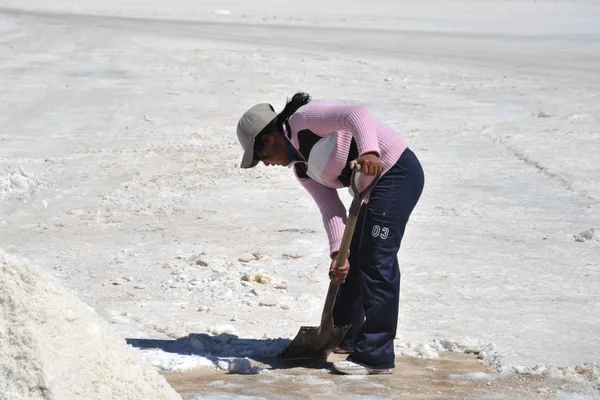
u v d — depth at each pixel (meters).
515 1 103.44
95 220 15.86
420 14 84.69
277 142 8.61
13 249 13.87
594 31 65.00
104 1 90.06
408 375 8.72
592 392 8.27
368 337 8.66
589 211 16.55
